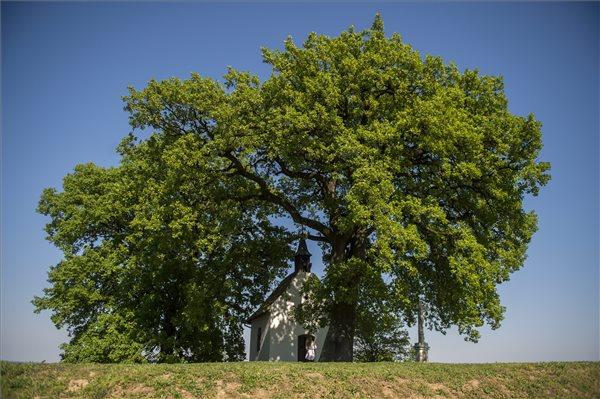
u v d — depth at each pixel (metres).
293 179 33.44
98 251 36.97
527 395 18.77
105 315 35.16
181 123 28.28
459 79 28.44
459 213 27.66
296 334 38.47
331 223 28.75
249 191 29.81
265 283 38.62
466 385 19.03
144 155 30.06
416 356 30.52
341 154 24.33
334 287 26.28
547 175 26.64
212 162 27.81
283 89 26.84
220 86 27.25
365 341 42.09
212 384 16.80
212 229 28.83
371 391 17.70
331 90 25.66
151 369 17.62
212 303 33.59
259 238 35.00
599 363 22.02
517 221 27.56
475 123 26.89
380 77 26.31
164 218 27.62
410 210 24.02
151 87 27.08
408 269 23.36
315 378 18.02
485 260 23.86
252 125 26.69
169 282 38.19
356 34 28.30
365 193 22.80
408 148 26.83
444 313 28.09
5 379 15.95
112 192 30.61
